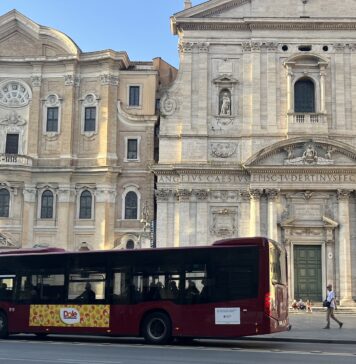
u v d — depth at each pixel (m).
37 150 58.56
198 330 27.23
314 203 51.44
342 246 50.53
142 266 28.77
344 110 52.31
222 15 53.88
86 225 57.38
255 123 52.41
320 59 52.50
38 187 58.00
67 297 29.64
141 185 57.88
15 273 31.12
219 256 27.62
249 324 26.55
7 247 56.16
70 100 58.81
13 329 30.52
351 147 50.72
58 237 57.03
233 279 27.16
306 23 52.94
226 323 26.88
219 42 53.66
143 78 59.69
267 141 52.16
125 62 60.28
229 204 52.00
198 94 53.28
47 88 59.66
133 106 59.47
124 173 58.12
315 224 51.09
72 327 29.25
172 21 54.06
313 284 50.75
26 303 30.44
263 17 52.97
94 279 29.38
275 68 53.09
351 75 52.69
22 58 59.56
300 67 53.00
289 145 51.16
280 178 51.28
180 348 25.23
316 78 52.84
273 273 27.36
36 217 57.62
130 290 28.67
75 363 19.09
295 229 51.19
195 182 52.12
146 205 57.38
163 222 52.09
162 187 52.50
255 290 26.72
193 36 53.78
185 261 28.11
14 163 57.19
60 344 26.86
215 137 52.72
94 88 59.31
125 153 58.53
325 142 51.06
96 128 58.62
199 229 51.62
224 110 52.97
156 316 28.08
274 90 52.81
